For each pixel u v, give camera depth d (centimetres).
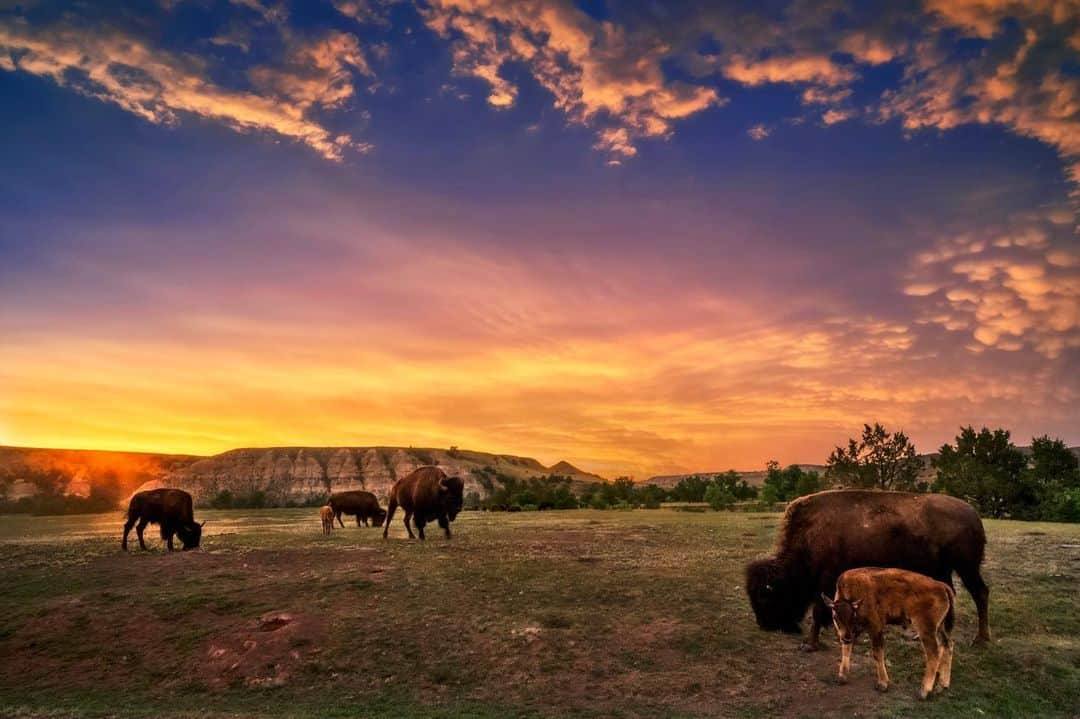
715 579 1449
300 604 1268
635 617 1176
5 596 1388
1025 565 1596
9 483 12412
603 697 876
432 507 2138
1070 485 3669
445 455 16525
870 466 3688
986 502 3666
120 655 1092
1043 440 3881
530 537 2252
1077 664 934
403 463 15150
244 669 1016
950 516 1005
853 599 885
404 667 995
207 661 1052
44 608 1286
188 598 1312
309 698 917
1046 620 1134
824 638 1075
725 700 849
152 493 1956
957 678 886
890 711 788
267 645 1082
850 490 1098
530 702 870
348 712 857
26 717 844
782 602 1084
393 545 1994
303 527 3128
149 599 1320
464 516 4006
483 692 909
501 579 1448
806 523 1081
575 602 1273
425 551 1844
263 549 1891
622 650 1027
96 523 4056
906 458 3669
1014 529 2466
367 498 3275
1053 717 780
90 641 1145
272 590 1364
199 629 1169
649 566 1605
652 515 3834
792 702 831
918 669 928
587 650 1030
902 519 1019
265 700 920
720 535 2338
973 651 982
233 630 1155
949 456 3916
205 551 1862
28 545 2144
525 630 1106
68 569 1596
